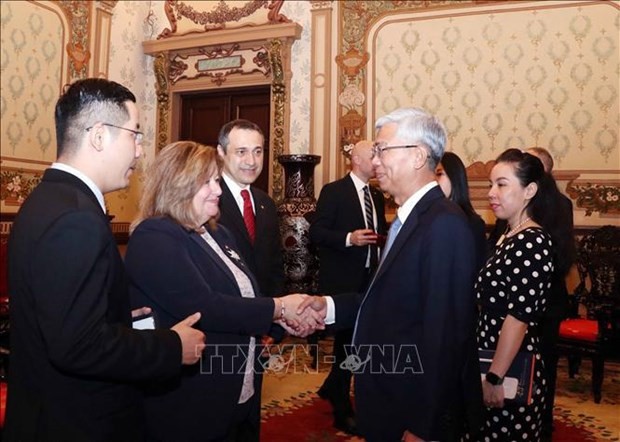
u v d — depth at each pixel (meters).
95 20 5.93
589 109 4.93
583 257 4.45
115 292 1.34
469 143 5.30
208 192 1.71
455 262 1.48
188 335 1.42
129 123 1.42
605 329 3.69
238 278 1.82
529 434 1.85
